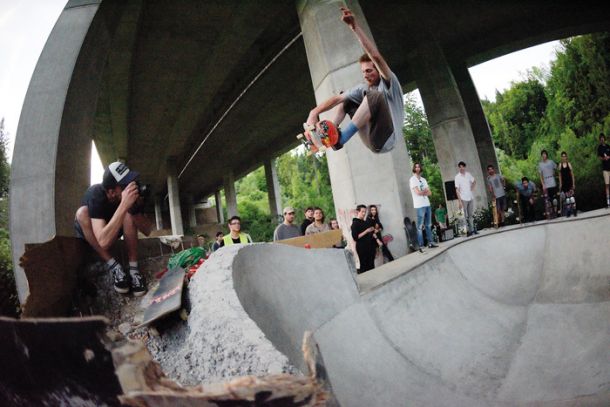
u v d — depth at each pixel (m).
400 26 14.57
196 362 1.46
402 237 7.69
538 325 3.40
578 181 12.95
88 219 2.62
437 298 3.81
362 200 8.01
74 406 0.73
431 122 14.45
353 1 8.64
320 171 36.59
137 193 2.70
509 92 25.28
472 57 16.38
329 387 0.72
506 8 14.07
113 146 24.44
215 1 11.64
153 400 0.59
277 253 2.73
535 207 9.63
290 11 12.96
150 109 19.95
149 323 1.69
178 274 2.09
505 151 25.72
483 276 4.55
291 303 2.52
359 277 5.00
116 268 2.67
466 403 2.46
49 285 2.31
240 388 0.61
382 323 3.19
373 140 7.39
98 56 8.16
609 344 2.81
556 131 19.84
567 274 4.11
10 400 0.90
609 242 4.10
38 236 6.38
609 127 15.84
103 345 0.60
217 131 24.78
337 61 8.38
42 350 0.70
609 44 16.81
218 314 1.54
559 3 14.01
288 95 20.12
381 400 2.34
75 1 7.80
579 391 2.44
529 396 2.49
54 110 6.91
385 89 6.88
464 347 3.07
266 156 32.31
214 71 16.17
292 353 2.05
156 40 13.44
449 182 8.16
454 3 13.37
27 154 6.66
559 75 19.20
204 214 61.62
